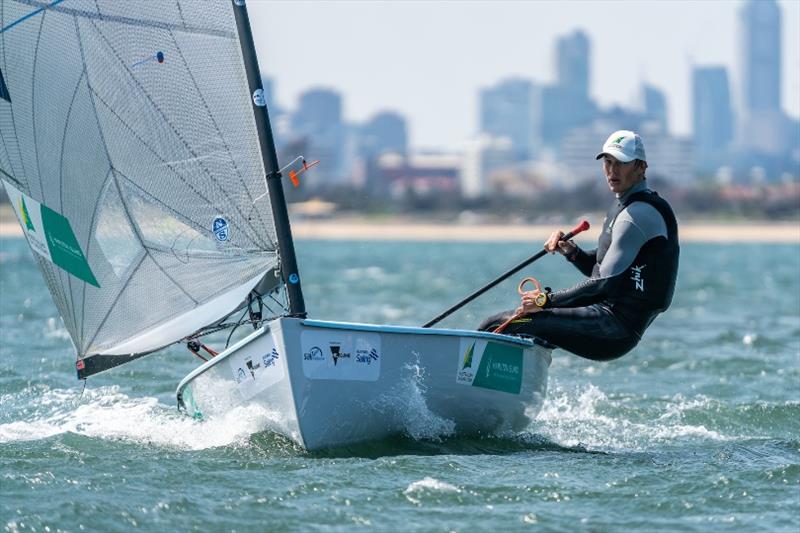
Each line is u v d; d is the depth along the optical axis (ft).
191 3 102.01
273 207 102.22
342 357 95.66
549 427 118.42
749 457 103.14
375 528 80.18
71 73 104.06
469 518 82.48
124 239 105.60
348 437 98.99
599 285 102.12
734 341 202.49
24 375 146.30
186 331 104.78
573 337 103.40
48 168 106.63
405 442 102.73
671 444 110.73
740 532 80.23
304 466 94.22
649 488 90.12
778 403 132.36
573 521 82.23
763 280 446.60
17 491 86.79
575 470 95.66
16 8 103.86
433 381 100.01
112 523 80.18
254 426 100.22
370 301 290.15
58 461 95.71
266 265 103.30
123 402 126.62
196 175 103.60
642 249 101.91
